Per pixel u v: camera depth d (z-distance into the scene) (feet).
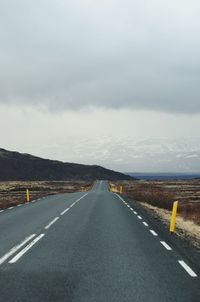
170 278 27.55
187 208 112.57
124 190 244.42
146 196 152.15
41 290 24.21
